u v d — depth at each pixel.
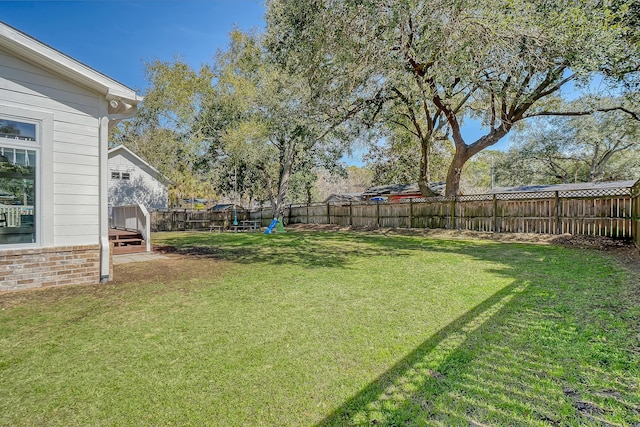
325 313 3.28
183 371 2.18
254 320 3.11
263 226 20.20
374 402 1.82
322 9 7.02
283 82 13.41
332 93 8.59
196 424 1.67
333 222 17.25
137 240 8.65
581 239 8.79
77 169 4.61
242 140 15.97
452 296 3.79
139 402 1.86
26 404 1.84
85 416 1.74
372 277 4.90
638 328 2.67
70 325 3.01
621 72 7.75
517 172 25.42
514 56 6.71
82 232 4.63
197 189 22.88
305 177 25.45
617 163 21.92
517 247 8.25
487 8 6.11
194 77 17.80
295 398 1.87
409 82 7.71
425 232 12.57
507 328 2.78
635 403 1.74
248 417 1.71
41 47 4.14
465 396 1.85
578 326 2.77
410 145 19.27
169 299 3.83
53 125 4.42
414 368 2.16
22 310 3.44
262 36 15.62
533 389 1.89
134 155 19.89
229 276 5.05
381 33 6.54
